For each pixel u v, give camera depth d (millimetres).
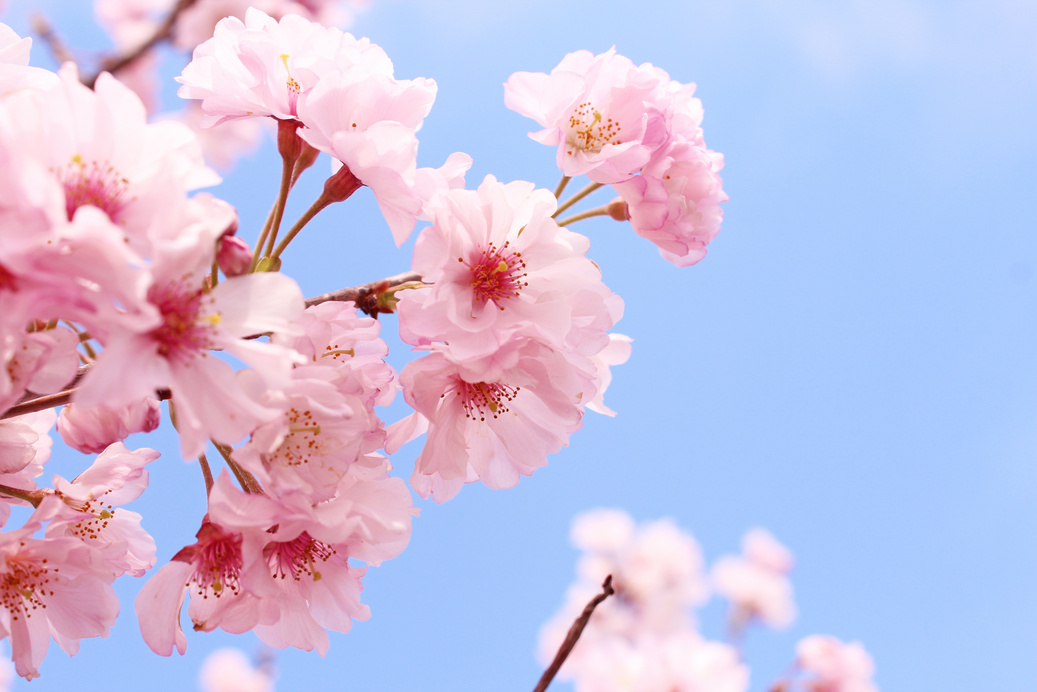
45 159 538
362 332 574
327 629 580
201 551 569
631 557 1454
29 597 571
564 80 594
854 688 1115
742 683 1038
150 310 532
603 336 581
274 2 1192
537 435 594
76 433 579
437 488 591
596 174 594
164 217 536
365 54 579
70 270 531
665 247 604
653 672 1042
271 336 562
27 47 568
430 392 578
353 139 567
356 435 562
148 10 1348
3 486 579
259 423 548
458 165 579
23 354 539
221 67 580
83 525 585
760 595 1366
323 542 572
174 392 540
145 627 566
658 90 601
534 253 580
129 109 543
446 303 571
